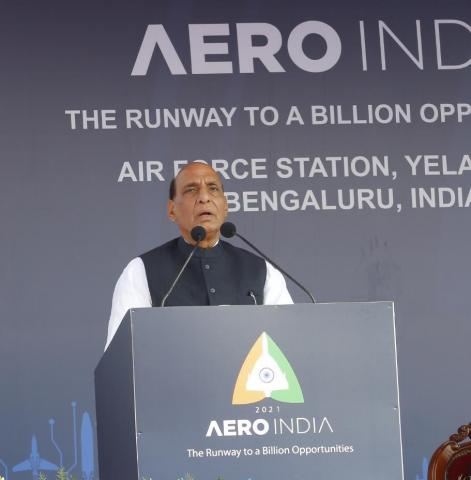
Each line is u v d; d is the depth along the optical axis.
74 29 9.59
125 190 9.44
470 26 9.89
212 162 9.55
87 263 9.30
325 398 4.52
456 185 9.70
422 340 9.48
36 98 9.47
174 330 4.45
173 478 4.39
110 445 5.30
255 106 9.66
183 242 7.31
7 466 8.95
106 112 9.51
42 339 9.15
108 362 5.22
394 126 9.73
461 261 9.62
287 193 9.57
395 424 4.54
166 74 9.61
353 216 9.59
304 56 9.76
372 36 9.82
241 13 9.75
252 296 6.71
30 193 9.34
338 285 9.52
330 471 4.49
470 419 9.38
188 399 4.43
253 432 4.46
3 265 9.20
